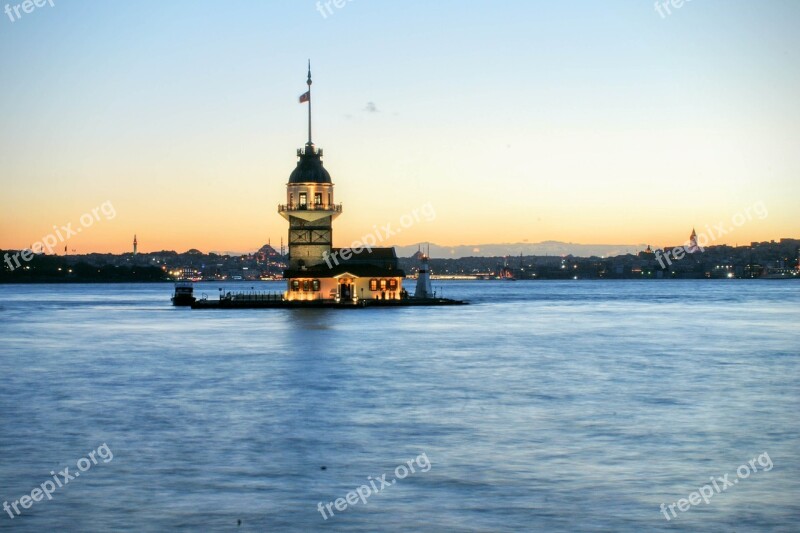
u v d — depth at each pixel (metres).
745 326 157.88
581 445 52.56
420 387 76.25
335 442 53.75
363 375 84.50
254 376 84.00
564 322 170.25
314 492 43.28
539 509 40.50
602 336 132.88
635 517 39.41
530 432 56.38
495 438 54.59
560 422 59.69
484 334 135.00
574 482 44.69
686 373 85.88
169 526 38.44
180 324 161.25
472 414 62.88
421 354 103.75
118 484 44.69
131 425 59.22
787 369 89.06
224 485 44.41
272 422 60.09
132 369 90.31
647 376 83.69
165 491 43.47
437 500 41.94
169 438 55.03
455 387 76.25
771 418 60.94
